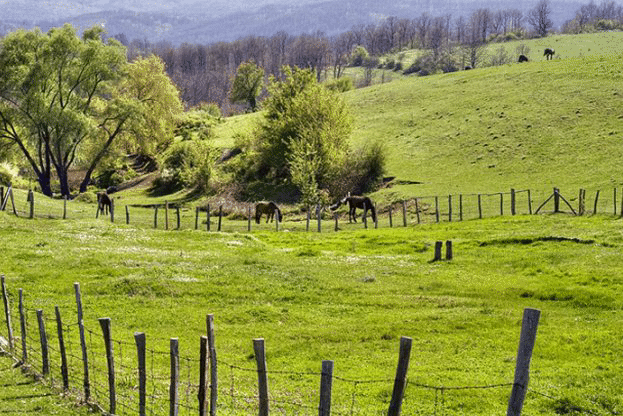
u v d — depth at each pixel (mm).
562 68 106688
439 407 19281
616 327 27453
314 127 86500
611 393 19844
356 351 25844
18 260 40812
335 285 36531
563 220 52531
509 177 72875
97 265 40094
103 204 70062
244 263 41438
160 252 44875
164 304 32719
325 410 12266
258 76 183250
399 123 100625
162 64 120062
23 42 88500
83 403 18125
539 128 84250
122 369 22562
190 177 94500
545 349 24922
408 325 29250
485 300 33469
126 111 97938
